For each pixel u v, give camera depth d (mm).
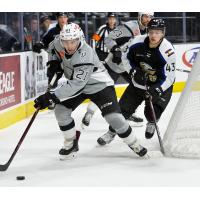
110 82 5211
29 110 8492
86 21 11359
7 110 7648
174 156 5523
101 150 5953
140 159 5480
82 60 4805
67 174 4926
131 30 6750
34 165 5297
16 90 7992
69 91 4840
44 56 9094
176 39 12406
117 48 6812
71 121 5246
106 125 7695
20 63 8141
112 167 5172
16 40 9242
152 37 5395
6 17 9203
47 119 8266
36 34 9914
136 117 7527
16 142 6527
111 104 5129
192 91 5785
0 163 5430
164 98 5762
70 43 4707
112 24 8508
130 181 4656
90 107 7195
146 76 5836
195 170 5016
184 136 5973
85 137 6801
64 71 5148
